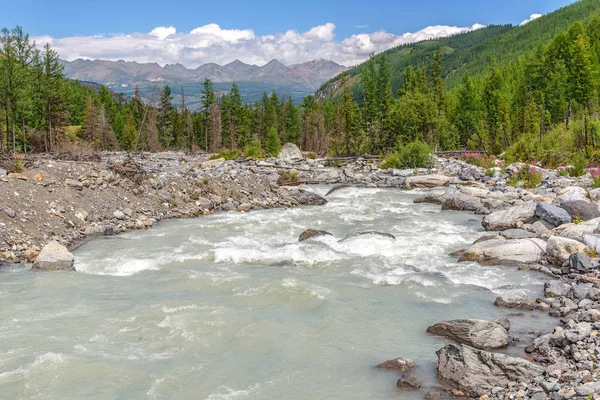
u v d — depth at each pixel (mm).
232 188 24688
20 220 15023
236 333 8352
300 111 135875
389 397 6344
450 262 13281
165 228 18031
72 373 6914
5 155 18719
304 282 11023
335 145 60688
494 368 6617
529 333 8281
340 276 11922
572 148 34312
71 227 16266
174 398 6316
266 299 10094
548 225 16125
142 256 13875
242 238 16438
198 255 13984
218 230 17781
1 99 50938
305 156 52719
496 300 9828
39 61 59906
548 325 8633
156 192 21406
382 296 10367
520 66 108875
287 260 13406
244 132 101938
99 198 18734
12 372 6910
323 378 6883
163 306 9617
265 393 6469
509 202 21453
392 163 40344
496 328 7953
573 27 77062
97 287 10938
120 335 8234
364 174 36625
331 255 13914
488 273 12070
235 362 7340
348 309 9547
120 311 9336
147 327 8570
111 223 17578
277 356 7551
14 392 6406
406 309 9586
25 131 58062
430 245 15250
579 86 49531
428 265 12961
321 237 15977
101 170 20500
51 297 10164
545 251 13008
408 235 16922
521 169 29047
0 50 50531
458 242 15711
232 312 9328
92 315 9125
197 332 8375
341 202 25422
